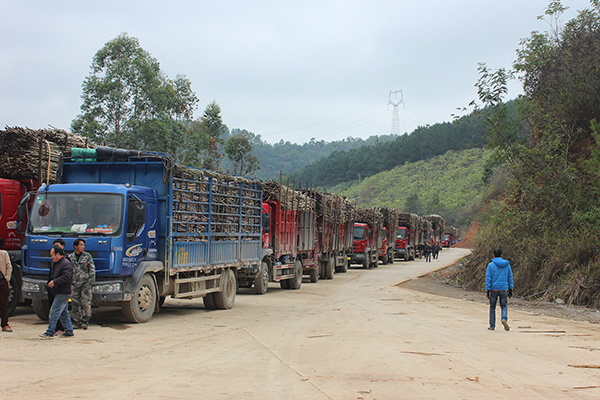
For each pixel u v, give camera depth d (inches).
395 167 5989.2
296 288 817.5
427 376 264.8
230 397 219.8
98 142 1593.3
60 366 267.7
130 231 409.7
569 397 230.4
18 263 449.4
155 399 213.0
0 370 256.7
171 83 2025.1
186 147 2006.6
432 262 1688.0
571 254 669.9
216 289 534.9
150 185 458.0
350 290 799.1
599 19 880.3
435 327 441.4
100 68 1715.1
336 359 303.1
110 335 365.4
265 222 674.2
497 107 904.3
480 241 879.7
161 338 360.5
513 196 882.8
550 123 857.5
